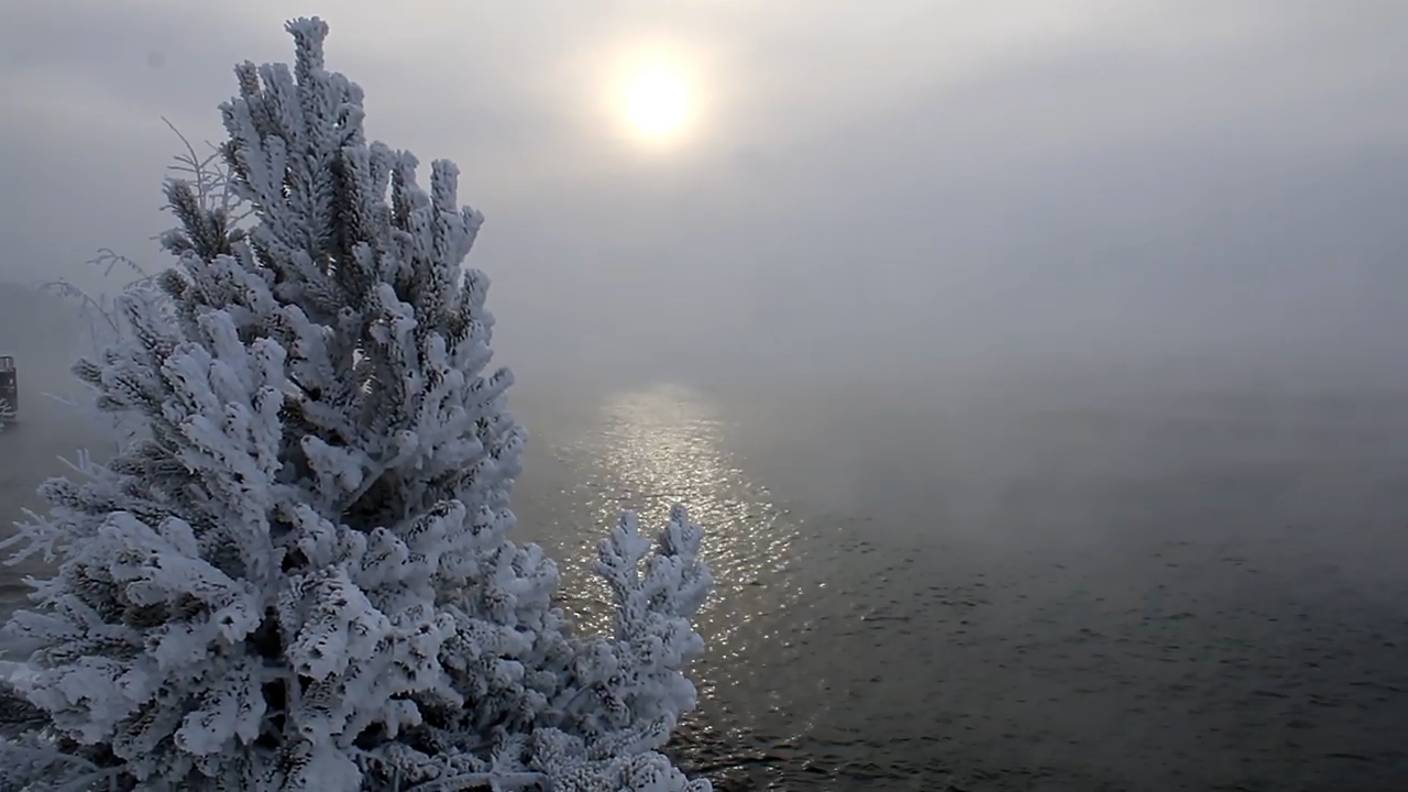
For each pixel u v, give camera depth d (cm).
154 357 528
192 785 495
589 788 525
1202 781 2152
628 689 612
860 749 2314
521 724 616
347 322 588
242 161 602
